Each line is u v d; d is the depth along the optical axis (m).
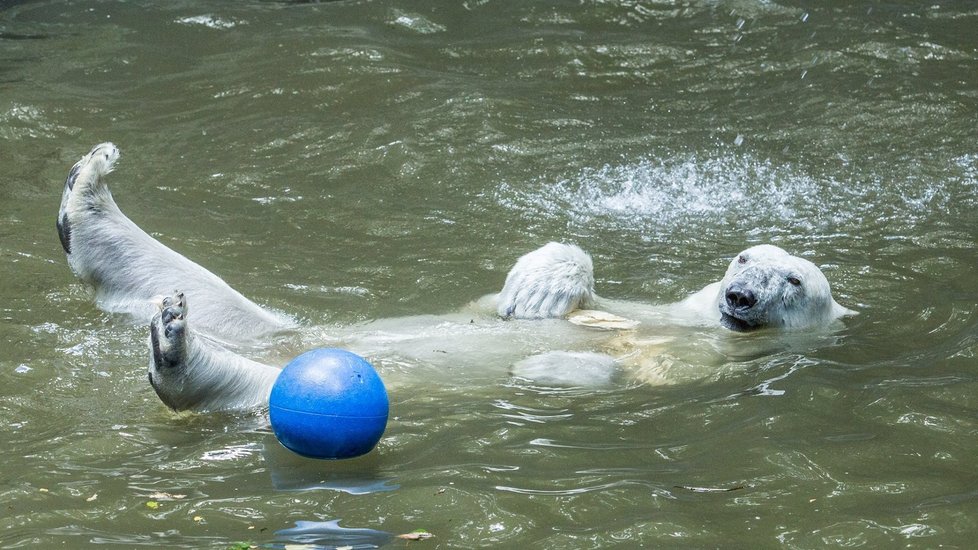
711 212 17.03
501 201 17.12
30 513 8.37
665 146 19.48
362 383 9.27
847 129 20.28
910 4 27.62
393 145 18.83
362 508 8.50
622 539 8.01
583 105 21.62
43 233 14.95
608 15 26.78
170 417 10.27
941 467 9.28
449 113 20.41
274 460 9.46
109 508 8.48
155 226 15.61
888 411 10.49
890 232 16.12
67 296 12.85
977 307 13.27
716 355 12.21
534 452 9.66
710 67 23.80
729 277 13.02
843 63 23.70
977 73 23.08
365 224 16.08
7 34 25.02
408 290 13.93
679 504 8.58
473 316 12.73
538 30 25.66
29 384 10.81
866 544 7.93
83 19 26.03
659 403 10.92
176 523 8.24
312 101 21.12
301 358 9.48
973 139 19.67
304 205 16.67
